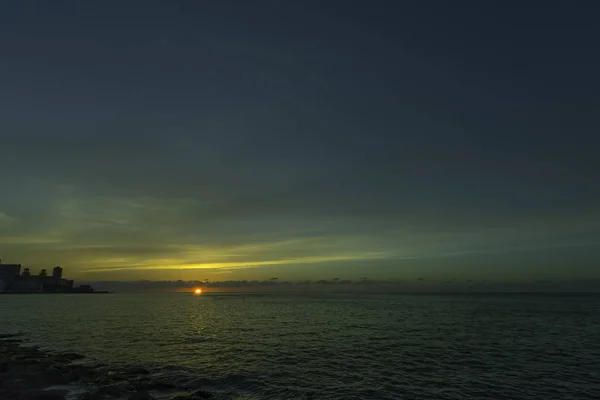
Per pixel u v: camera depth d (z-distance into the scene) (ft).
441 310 296.10
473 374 84.84
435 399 67.00
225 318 228.43
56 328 170.19
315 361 97.86
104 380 71.05
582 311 281.13
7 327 174.60
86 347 117.60
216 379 78.02
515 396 69.00
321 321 206.28
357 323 194.49
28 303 443.32
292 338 139.64
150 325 184.96
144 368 87.66
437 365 93.66
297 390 71.46
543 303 425.69
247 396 67.05
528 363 96.27
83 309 320.29
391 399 66.90
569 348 118.52
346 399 66.39
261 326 180.86
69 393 64.80
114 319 218.79
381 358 101.96
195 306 385.91
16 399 56.75
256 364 93.76
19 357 91.45
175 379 77.46
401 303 435.53
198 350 112.78
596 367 91.97
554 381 79.20
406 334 150.82
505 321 203.21
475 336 145.07
